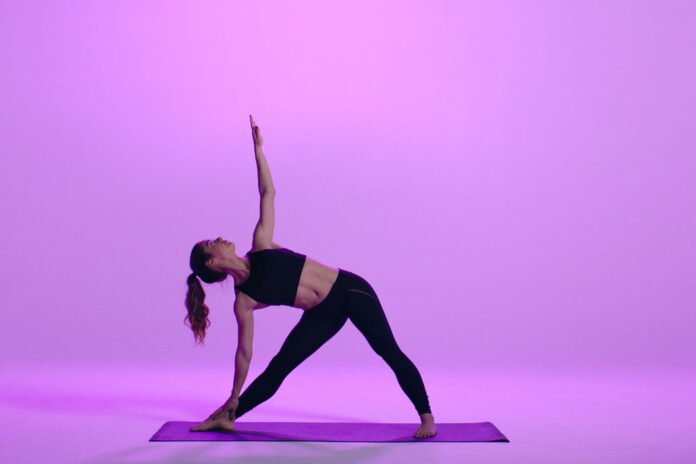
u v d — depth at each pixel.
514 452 3.40
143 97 6.51
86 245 6.47
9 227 6.46
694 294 6.46
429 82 6.56
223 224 6.47
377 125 6.54
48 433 3.82
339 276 3.75
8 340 6.41
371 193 6.54
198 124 6.51
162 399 4.82
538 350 6.44
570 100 6.56
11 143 6.48
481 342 6.46
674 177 6.52
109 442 3.61
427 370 6.07
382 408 4.61
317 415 4.38
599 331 6.45
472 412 4.43
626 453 3.40
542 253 6.51
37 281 6.45
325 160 6.54
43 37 6.52
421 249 6.51
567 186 6.54
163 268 6.47
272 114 6.54
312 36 6.58
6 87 6.49
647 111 6.55
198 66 6.54
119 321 6.45
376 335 3.70
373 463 3.19
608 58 6.58
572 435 3.78
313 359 6.40
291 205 6.52
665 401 4.78
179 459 3.26
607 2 6.58
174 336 6.43
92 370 5.97
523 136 6.55
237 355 3.76
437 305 6.48
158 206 6.48
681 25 6.55
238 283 3.73
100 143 6.48
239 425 3.99
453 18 6.59
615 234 6.51
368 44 6.58
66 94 6.49
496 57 6.58
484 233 6.51
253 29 6.57
